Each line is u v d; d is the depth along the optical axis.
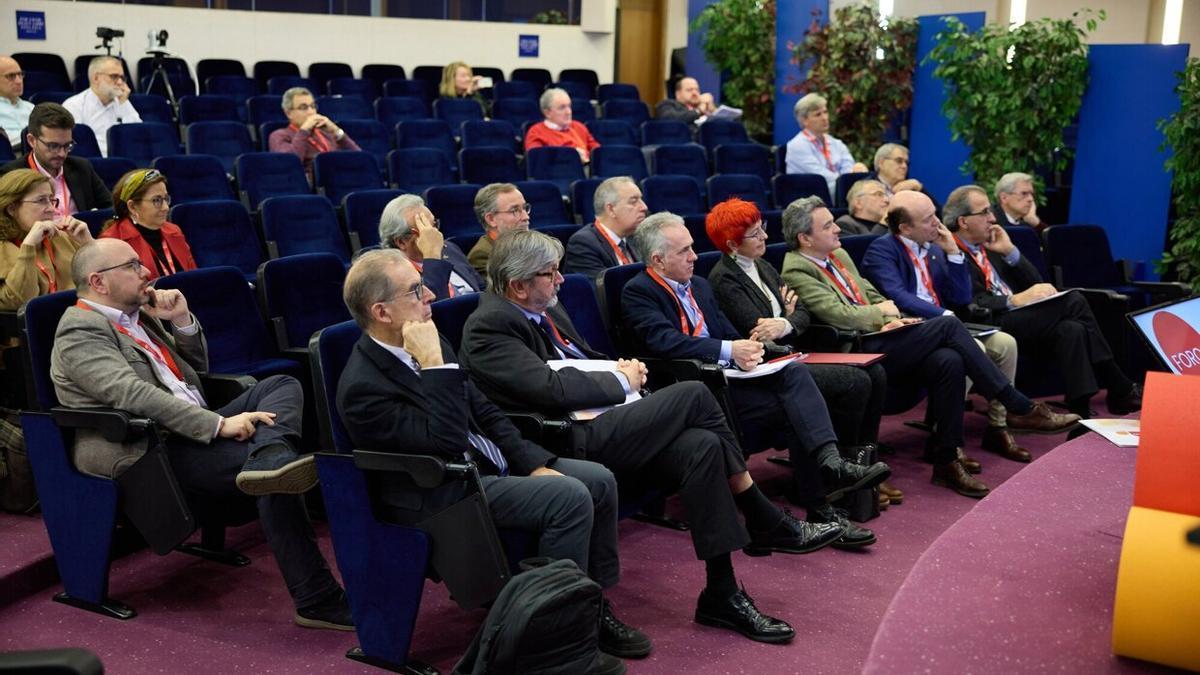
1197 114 6.05
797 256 4.18
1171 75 6.57
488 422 2.72
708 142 8.34
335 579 2.87
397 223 3.79
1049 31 7.02
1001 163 7.42
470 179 6.68
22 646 2.59
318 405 2.62
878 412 3.61
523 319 2.99
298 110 6.79
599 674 2.42
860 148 8.73
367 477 2.45
